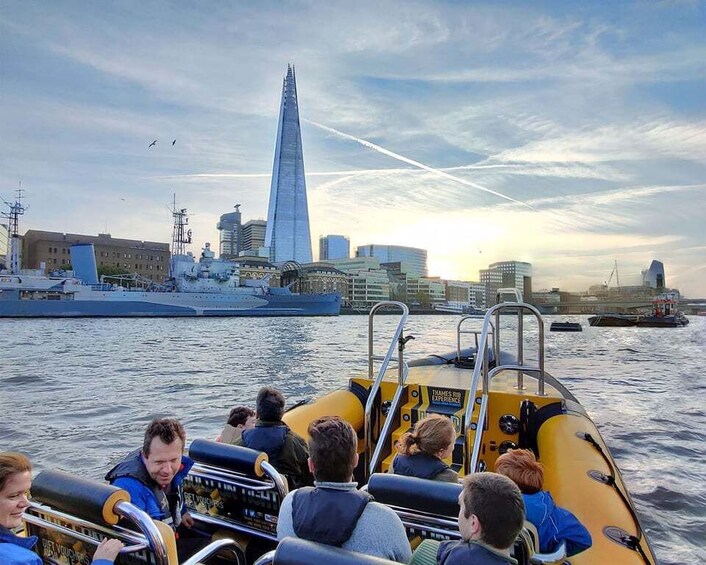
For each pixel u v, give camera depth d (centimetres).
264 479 318
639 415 1328
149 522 221
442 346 3516
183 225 9844
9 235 9000
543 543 261
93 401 1470
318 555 188
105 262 13788
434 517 255
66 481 246
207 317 8694
